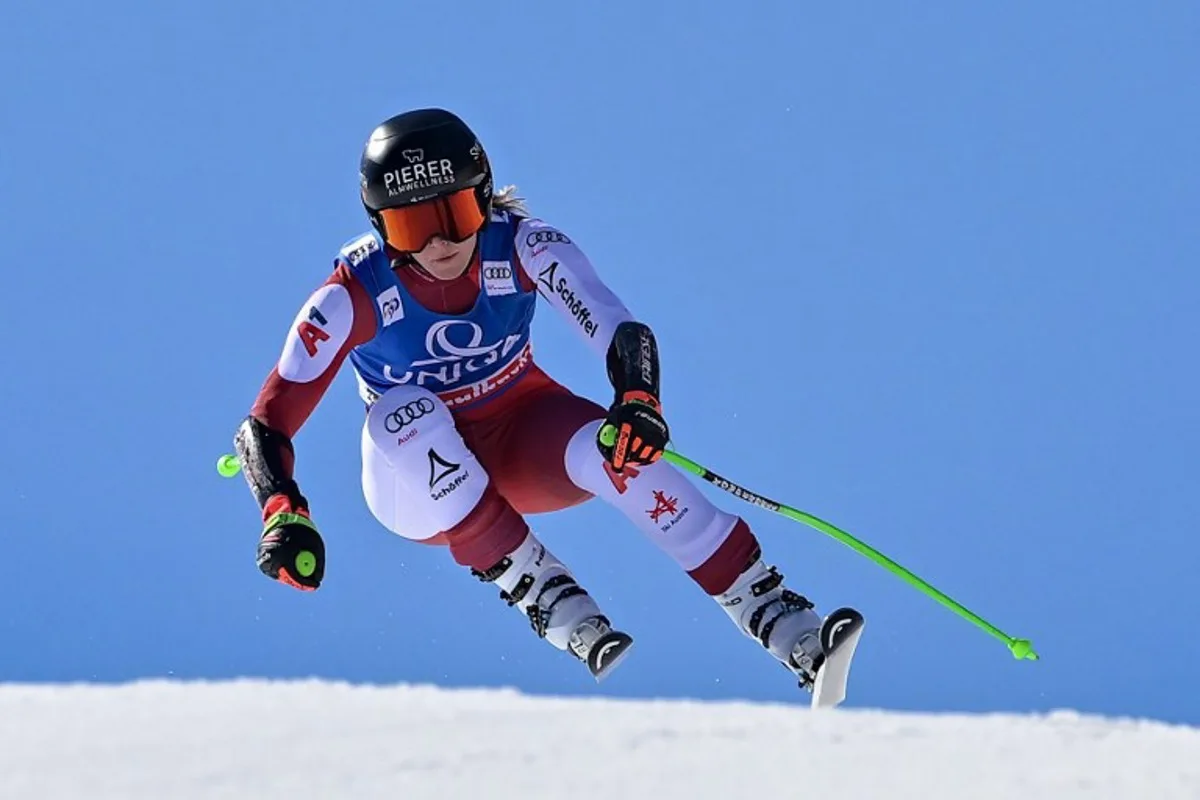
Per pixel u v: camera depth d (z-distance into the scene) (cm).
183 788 857
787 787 850
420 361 1769
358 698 1420
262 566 1488
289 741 1025
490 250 1753
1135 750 972
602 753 941
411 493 1655
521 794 833
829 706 1622
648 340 1631
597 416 1745
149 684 1611
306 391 1647
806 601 1680
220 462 1673
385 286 1722
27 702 1407
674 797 830
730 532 1675
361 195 1697
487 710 1232
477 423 1817
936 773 885
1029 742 991
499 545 1648
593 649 1605
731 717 1113
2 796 855
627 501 1678
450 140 1662
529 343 1836
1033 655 1758
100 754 998
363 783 863
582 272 1712
